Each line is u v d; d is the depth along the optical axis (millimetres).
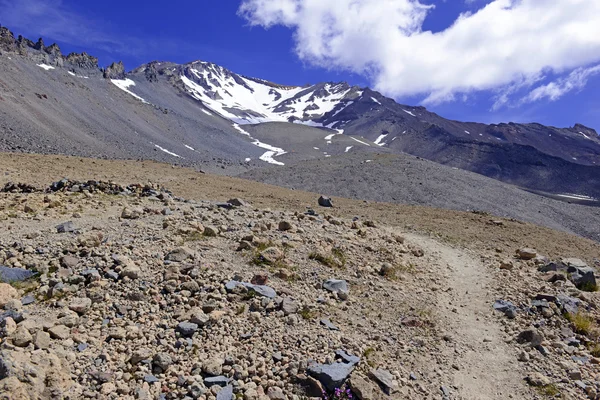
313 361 7027
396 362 7840
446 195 81875
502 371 8281
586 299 11828
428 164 102625
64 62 151250
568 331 10102
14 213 12641
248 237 11922
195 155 120938
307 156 169625
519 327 10102
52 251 9430
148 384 5965
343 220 18125
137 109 149750
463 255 16328
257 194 27828
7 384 4754
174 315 7656
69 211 13680
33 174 24781
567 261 14648
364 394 6461
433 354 8453
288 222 14047
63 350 6086
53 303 7391
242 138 195500
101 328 6977
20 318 6574
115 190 18125
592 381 8117
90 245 10008
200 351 6879
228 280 9242
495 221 23844
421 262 14211
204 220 14148
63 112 101500
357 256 12820
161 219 13430
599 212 89312
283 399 6129
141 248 10289
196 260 10000
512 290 12211
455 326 9867
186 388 6027
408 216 23938
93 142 89000
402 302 10398
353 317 9109
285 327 7957
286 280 10016
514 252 17312
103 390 5570
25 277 8180
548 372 8328
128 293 8023
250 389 6156
